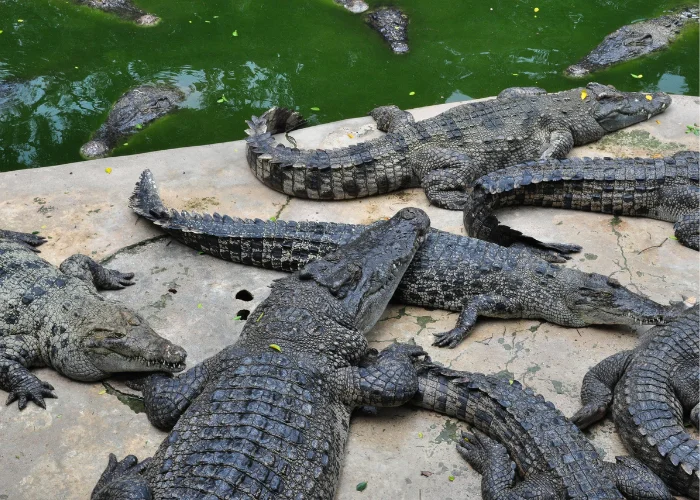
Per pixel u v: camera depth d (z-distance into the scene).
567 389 5.57
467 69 10.66
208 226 6.75
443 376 5.33
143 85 10.15
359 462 5.05
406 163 7.89
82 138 9.40
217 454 4.38
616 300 5.91
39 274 5.96
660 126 8.95
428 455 5.11
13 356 5.55
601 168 7.41
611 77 10.44
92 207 7.44
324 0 12.26
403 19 11.73
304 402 4.83
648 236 7.16
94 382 5.67
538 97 8.70
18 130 9.47
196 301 6.38
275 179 7.73
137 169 8.09
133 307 6.27
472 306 6.13
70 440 5.16
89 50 11.02
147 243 7.01
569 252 6.90
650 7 12.20
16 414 5.35
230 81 10.38
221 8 12.09
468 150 8.08
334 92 10.18
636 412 4.97
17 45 11.03
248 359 5.07
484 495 4.69
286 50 11.05
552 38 11.43
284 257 6.67
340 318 5.58
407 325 6.26
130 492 4.16
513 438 4.91
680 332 5.46
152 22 11.66
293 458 4.48
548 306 6.15
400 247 6.16
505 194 7.33
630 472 4.64
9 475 4.89
